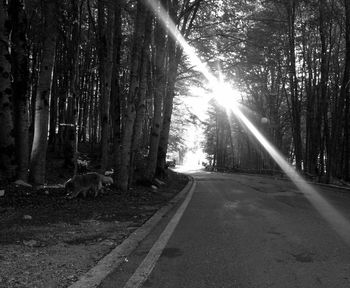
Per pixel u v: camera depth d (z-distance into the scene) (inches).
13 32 518.0
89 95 1403.8
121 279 210.8
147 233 330.3
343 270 229.8
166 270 228.4
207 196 676.1
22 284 191.5
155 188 734.5
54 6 526.6
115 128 826.8
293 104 1392.7
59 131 1085.8
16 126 513.7
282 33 1192.2
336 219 410.9
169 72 893.8
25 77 521.3
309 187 925.8
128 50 1042.1
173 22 852.6
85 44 1168.2
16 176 504.4
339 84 1299.2
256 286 202.7
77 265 226.1
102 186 526.6
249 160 2519.7
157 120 783.1
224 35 926.4
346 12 1021.2
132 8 705.0
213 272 225.3
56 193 482.9
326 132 1179.3
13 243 263.9
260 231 344.8
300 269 231.6
